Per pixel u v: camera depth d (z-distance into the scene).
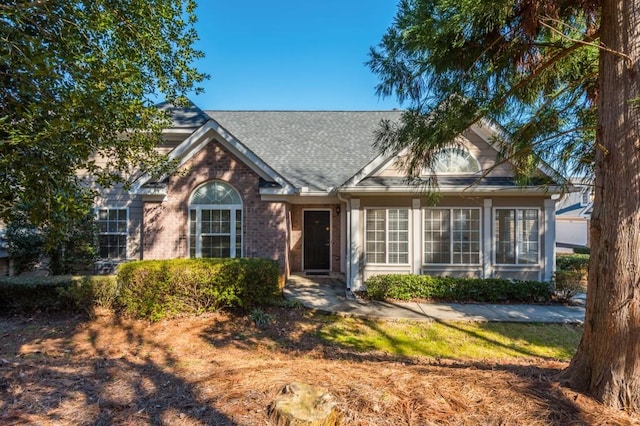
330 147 13.82
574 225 26.62
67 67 4.08
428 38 3.81
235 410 2.60
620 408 2.69
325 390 2.74
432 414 2.58
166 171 7.35
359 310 8.45
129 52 4.93
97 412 2.62
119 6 4.75
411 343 6.62
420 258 10.28
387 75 4.61
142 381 3.21
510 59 4.09
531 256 10.12
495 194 9.95
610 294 2.85
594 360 2.94
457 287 9.41
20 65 3.85
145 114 5.35
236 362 4.25
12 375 3.30
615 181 2.89
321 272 13.02
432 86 4.49
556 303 9.30
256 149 13.55
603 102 3.04
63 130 3.70
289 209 11.80
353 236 10.33
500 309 8.71
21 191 3.94
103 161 11.09
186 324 7.32
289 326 7.40
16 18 3.74
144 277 7.39
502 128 5.00
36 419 2.51
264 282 8.20
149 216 10.19
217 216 10.38
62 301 7.93
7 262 10.79
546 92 4.66
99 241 11.62
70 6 4.16
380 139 5.46
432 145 4.64
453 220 10.27
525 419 2.54
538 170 7.62
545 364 4.57
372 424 2.44
